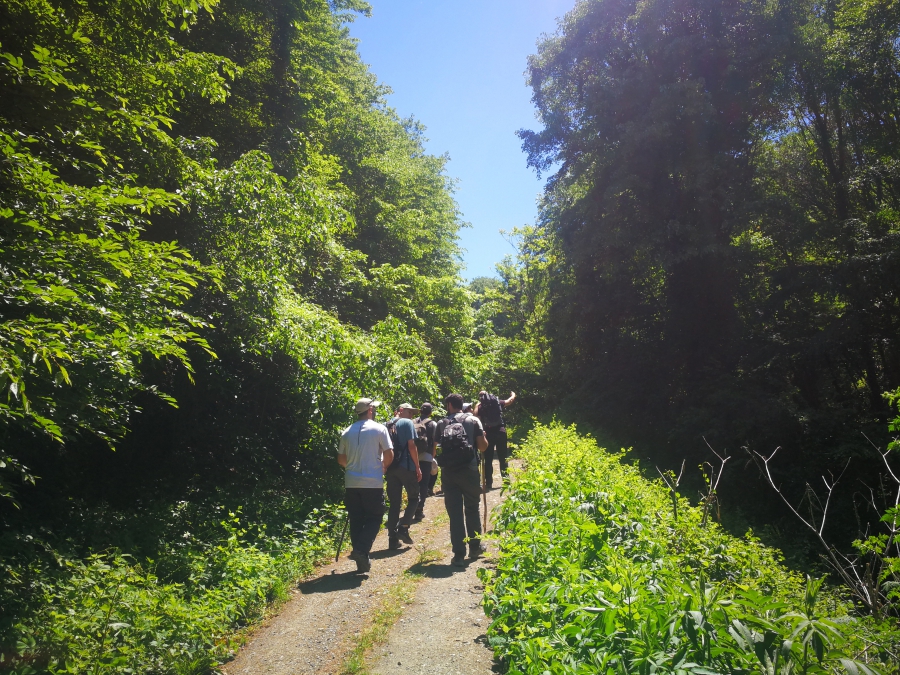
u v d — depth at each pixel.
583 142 22.00
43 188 5.54
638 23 21.19
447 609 5.49
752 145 21.81
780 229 19.73
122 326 5.30
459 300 19.70
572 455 8.39
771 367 19.48
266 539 7.56
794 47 19.47
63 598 4.84
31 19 6.65
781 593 4.87
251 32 13.75
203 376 10.15
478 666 4.41
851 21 20.50
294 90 15.55
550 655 3.46
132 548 6.56
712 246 19.02
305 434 11.69
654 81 20.58
